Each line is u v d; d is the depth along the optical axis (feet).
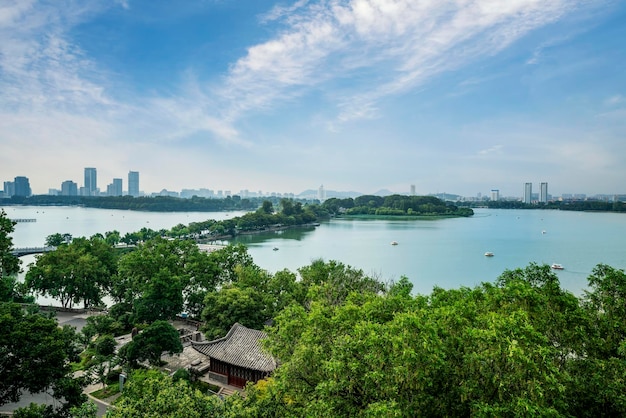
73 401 97.71
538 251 471.21
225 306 175.73
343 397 67.97
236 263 248.73
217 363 142.10
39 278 232.32
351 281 174.60
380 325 71.82
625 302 85.15
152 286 194.08
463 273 357.00
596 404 66.95
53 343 98.53
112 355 145.69
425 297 95.20
